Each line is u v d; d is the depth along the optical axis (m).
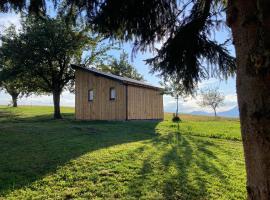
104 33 4.92
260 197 2.11
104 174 7.29
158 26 4.96
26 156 9.10
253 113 2.14
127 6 4.52
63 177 7.14
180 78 5.36
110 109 24.47
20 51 25.39
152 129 17.52
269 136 2.07
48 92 31.20
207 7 4.83
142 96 25.64
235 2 2.34
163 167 7.97
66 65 28.66
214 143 12.88
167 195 6.11
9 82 28.34
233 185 6.88
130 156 9.00
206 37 5.09
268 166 2.07
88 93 26.17
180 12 5.00
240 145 12.77
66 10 4.79
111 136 13.51
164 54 5.14
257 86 2.14
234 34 2.37
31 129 15.43
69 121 24.45
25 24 25.50
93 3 4.54
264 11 2.12
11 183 6.78
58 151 9.70
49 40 25.31
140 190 6.31
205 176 7.41
